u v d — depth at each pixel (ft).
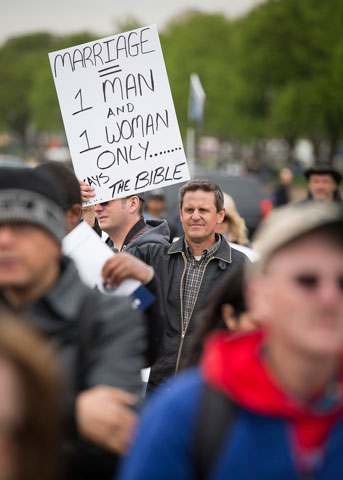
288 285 12.61
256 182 118.01
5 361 10.11
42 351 10.37
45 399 10.21
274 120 358.84
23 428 10.14
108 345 17.01
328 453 12.88
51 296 17.06
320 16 327.26
